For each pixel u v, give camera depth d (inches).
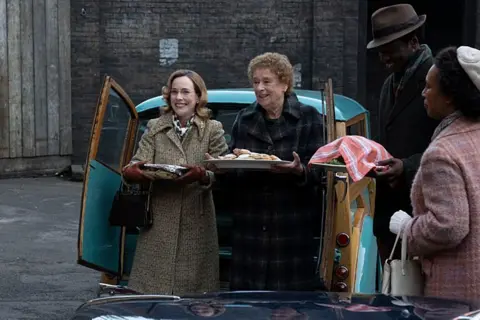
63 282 343.6
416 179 164.2
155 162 220.4
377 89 647.1
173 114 221.9
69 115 603.2
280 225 204.8
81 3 593.9
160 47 605.3
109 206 229.3
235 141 214.1
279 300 138.8
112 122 232.2
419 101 208.1
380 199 216.5
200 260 217.6
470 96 156.6
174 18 604.4
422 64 209.3
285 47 613.0
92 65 600.4
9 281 342.0
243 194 207.3
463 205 152.6
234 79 612.1
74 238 418.0
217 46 608.7
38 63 589.3
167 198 217.6
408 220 165.2
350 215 223.5
